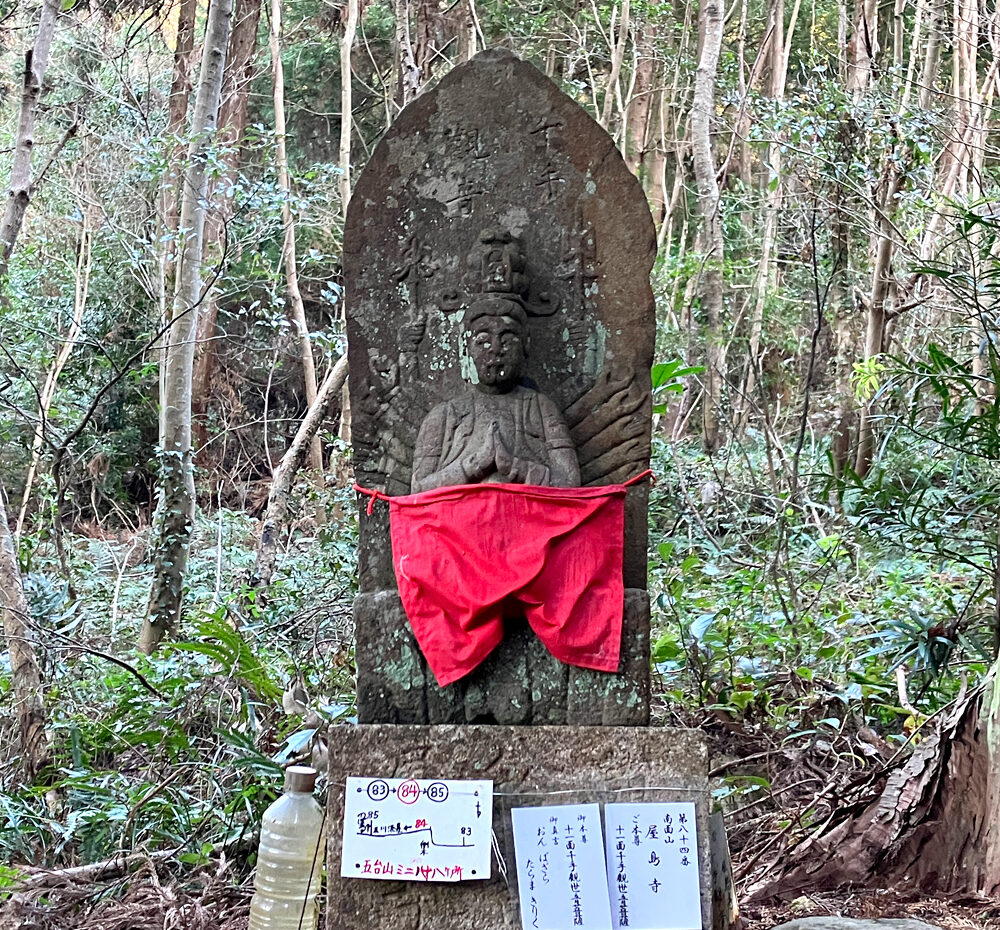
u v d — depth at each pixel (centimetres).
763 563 742
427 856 305
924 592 693
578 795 311
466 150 366
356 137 1934
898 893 386
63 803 528
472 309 342
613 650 322
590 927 302
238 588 802
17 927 380
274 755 466
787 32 2038
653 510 838
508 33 1717
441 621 322
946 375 553
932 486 610
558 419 341
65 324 1399
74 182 1326
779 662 591
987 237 648
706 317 1373
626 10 1667
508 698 326
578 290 357
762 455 1096
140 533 1234
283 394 1797
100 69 1418
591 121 361
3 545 614
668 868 307
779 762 493
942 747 394
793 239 1562
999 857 375
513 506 324
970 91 1200
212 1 834
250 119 1886
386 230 365
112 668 688
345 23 1820
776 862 409
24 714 575
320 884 348
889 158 974
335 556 777
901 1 1336
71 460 1267
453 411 343
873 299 994
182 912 379
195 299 868
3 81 1448
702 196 1395
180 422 802
